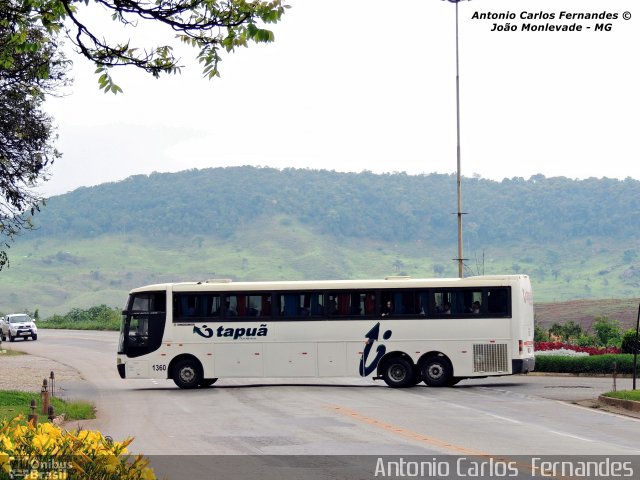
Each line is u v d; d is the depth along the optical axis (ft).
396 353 107.45
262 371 108.17
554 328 168.86
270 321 108.47
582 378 121.80
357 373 107.55
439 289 107.34
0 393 86.89
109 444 29.30
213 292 109.29
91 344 217.36
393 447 56.90
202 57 33.73
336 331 107.86
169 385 117.50
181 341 108.88
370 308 107.96
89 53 34.37
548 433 64.28
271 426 69.72
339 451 55.31
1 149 103.45
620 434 63.67
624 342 131.13
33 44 38.88
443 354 106.83
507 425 69.46
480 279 106.93
